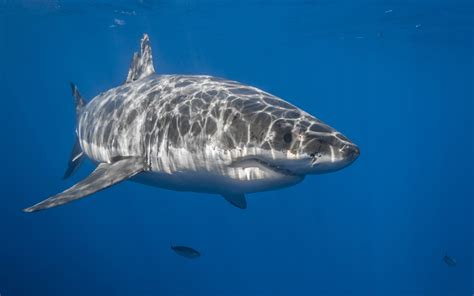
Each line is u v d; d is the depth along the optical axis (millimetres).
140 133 5305
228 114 4402
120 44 37562
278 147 3936
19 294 23609
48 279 26156
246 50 39969
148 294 25812
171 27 28922
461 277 32594
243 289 28250
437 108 80438
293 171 4039
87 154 6852
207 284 28344
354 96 78312
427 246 40062
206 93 4891
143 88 5965
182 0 20828
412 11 21125
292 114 4184
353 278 30797
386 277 31453
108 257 30266
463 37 27203
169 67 57188
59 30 31594
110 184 4711
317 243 35125
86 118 7090
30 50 42062
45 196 39625
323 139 3809
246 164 4246
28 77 66438
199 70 59500
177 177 5000
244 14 23906
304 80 66000
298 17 24031
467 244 43031
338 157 3738
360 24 25047
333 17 23531
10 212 38250
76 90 8758
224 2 21141
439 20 22750
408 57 36125
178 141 4730
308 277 30469
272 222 34781
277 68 54094
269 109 4289
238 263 31547
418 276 32250
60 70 59406
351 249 35156
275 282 29453
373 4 20203
